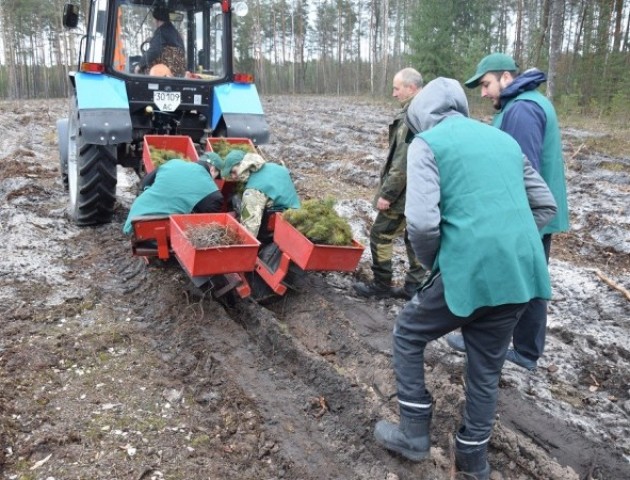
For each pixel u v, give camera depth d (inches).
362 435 128.1
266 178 191.2
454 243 102.3
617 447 128.0
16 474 113.4
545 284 106.7
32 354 153.3
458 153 104.1
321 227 170.2
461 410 132.7
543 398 144.1
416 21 1024.9
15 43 1738.4
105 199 245.6
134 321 176.9
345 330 168.2
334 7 2161.7
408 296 195.3
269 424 131.6
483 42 1011.9
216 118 251.1
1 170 370.3
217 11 250.4
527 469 119.6
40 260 216.1
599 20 932.6
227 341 163.8
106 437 124.6
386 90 1376.7
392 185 173.0
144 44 243.1
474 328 108.0
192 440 126.0
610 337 174.2
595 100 845.8
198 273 157.5
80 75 233.8
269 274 183.3
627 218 296.8
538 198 113.0
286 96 1690.5
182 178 189.3
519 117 137.3
